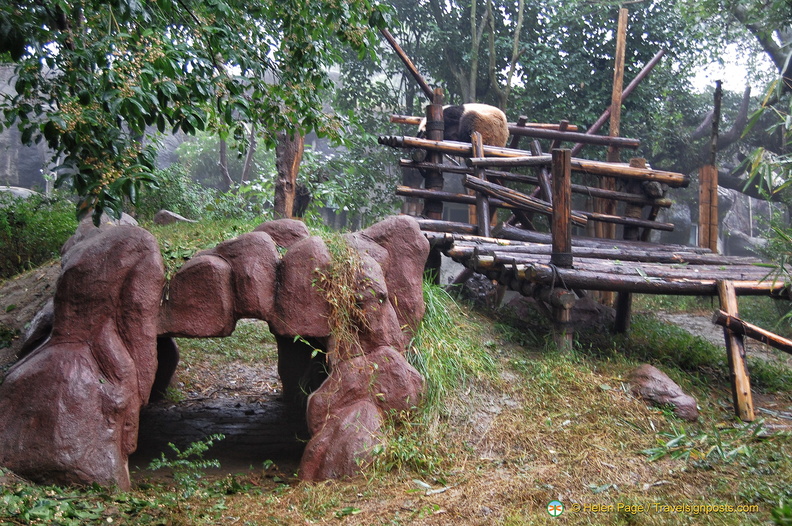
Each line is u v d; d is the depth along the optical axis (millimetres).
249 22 5559
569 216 6961
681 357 7875
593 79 16266
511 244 8164
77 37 4293
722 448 5242
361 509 4250
